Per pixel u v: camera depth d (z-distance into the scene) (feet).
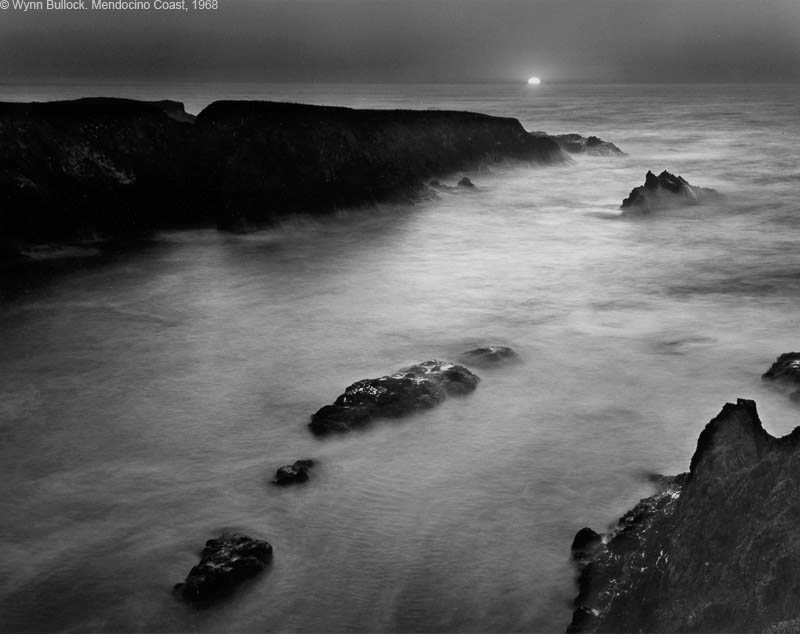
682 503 25.16
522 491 33.24
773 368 44.47
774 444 23.99
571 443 37.32
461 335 53.98
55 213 83.46
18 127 85.10
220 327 56.65
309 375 46.98
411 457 36.22
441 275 71.82
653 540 25.46
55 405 43.01
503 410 40.83
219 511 32.17
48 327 57.00
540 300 62.90
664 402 41.83
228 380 46.37
